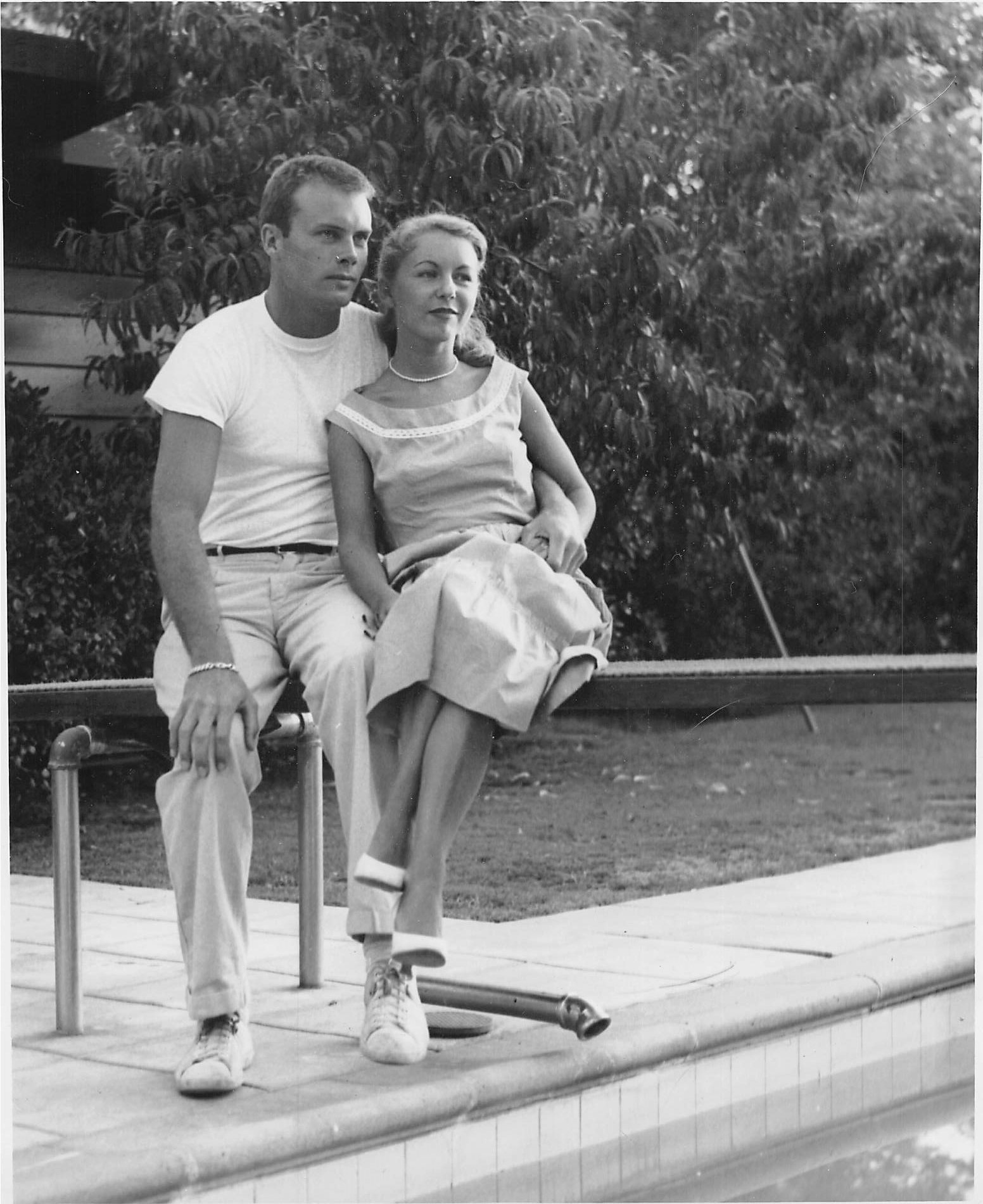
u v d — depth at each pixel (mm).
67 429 5176
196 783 2209
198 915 2188
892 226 6340
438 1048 2363
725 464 6047
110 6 4906
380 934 2316
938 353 6617
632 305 5438
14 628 4934
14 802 5074
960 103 6160
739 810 5836
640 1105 2348
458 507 2492
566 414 5434
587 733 7664
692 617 6555
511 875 4465
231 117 4945
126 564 5156
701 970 2938
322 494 2521
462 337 2621
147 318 5035
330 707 2295
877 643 7191
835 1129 2441
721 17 5652
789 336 6227
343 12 4973
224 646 2262
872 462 7020
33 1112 2045
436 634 2188
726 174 5762
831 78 5789
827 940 3248
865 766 7062
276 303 2510
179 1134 1920
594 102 5254
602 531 5992
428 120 4875
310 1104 2049
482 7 4953
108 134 5383
